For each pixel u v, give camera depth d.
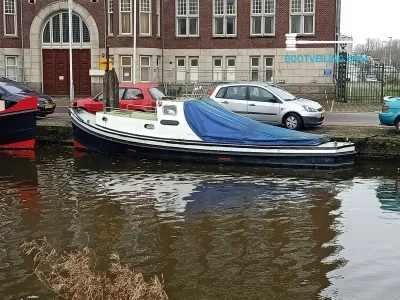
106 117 17.83
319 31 32.44
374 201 12.09
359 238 9.70
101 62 18.95
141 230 10.09
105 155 17.55
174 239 9.62
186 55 34.19
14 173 14.81
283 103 19.06
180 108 16.83
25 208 11.42
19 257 8.73
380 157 16.70
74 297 6.65
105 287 6.91
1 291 7.52
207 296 7.45
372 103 31.22
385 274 8.15
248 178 14.36
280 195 12.60
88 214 11.03
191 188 13.22
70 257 7.67
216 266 8.44
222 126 16.55
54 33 34.38
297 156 15.55
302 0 32.44
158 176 14.54
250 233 9.94
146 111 18.98
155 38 33.38
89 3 33.53
